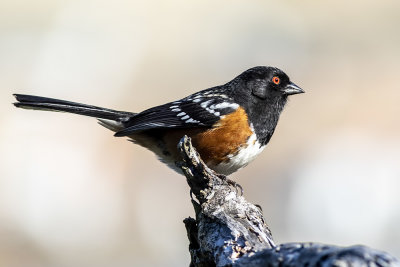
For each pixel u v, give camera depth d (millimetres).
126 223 12336
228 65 16297
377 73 15695
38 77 15680
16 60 15938
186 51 16406
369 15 17266
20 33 16344
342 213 12000
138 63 16078
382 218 11836
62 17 16703
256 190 12539
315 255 3777
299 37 16812
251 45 16625
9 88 15320
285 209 12258
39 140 13219
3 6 16500
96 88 15523
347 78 15570
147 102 15406
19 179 12719
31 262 11734
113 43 16344
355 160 12852
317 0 17438
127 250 12039
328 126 13961
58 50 16109
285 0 17375
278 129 13656
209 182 5609
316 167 12852
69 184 12672
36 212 12383
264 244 5047
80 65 15961
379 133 13547
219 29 16812
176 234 12117
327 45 16672
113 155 12953
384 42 16734
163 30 16672
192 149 5652
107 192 12609
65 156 12984
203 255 5262
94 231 12234
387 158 12844
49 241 11984
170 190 12500
